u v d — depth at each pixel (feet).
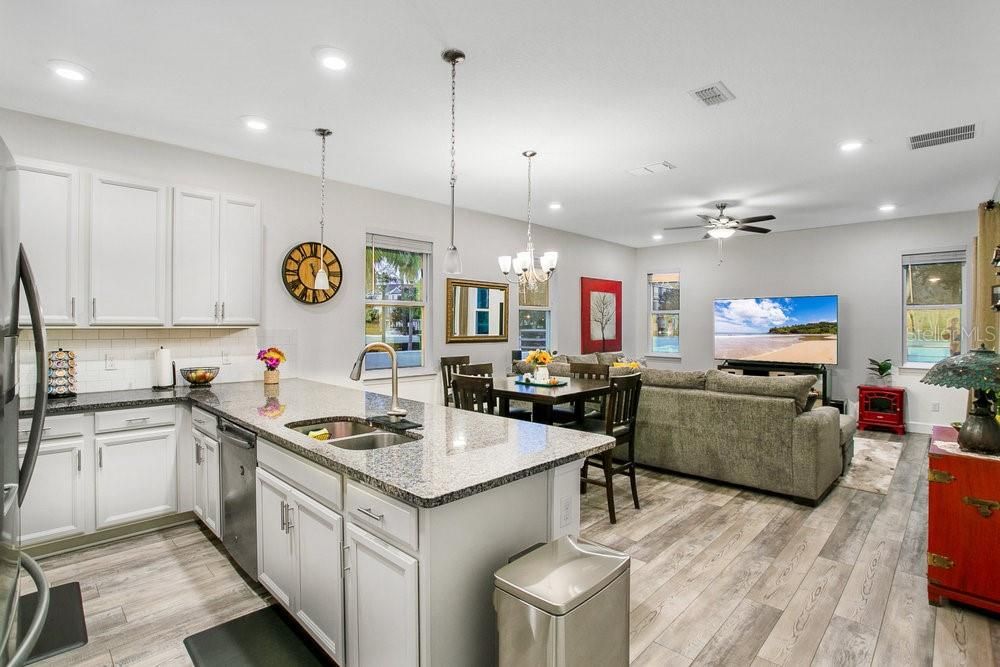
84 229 9.88
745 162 13.30
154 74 8.65
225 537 8.87
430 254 17.80
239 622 7.39
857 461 15.88
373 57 8.11
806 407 12.75
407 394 16.98
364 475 5.19
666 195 16.72
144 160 11.61
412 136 11.49
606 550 5.32
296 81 8.91
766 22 7.14
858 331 21.33
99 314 10.03
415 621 4.71
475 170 13.98
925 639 6.99
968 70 8.44
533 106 9.91
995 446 7.63
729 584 8.46
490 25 7.24
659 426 14.38
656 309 27.76
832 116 10.32
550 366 17.58
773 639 7.00
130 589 8.28
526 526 5.80
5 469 3.23
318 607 6.14
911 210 18.92
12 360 3.46
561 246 23.06
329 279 14.66
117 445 9.81
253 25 7.23
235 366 12.90
